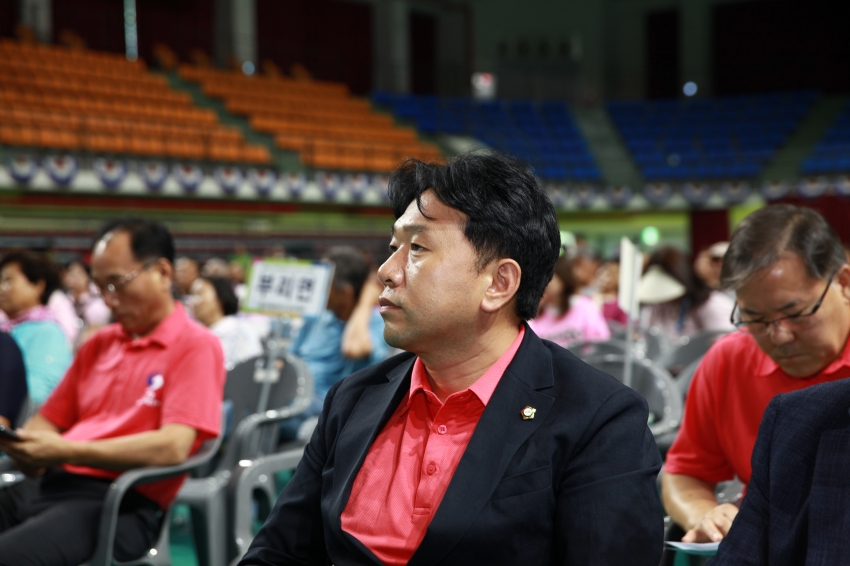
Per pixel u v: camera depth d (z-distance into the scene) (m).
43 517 2.00
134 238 2.24
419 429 1.21
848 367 1.55
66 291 7.49
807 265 1.47
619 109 18.98
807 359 1.56
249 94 15.05
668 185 16.38
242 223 12.68
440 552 1.08
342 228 13.73
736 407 1.75
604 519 1.08
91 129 11.57
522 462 1.12
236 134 13.34
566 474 1.12
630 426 1.13
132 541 2.11
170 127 12.50
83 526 2.03
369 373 1.35
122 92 13.15
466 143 17.06
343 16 17.84
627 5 19.61
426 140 16.92
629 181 17.06
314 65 17.44
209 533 2.32
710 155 17.14
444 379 1.21
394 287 1.15
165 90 14.03
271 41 16.73
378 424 1.23
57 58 13.02
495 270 1.15
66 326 5.11
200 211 12.12
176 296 3.69
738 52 19.05
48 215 10.64
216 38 16.11
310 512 1.31
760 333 1.55
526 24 19.80
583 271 7.42
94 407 2.29
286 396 2.96
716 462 1.82
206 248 11.64
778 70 18.70
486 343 1.19
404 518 1.15
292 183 12.92
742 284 1.50
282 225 13.14
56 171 10.56
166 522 2.25
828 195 15.22
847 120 17.16
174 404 2.17
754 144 17.25
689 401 1.83
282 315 3.19
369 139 15.78
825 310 1.49
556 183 15.99
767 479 1.06
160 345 2.25
